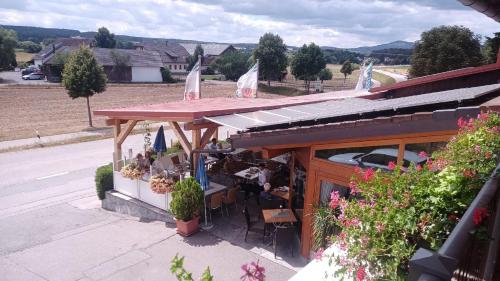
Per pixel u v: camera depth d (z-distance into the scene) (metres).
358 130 6.45
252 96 21.19
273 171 13.03
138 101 48.19
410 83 12.17
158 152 14.09
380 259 2.91
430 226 2.80
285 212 9.58
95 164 20.22
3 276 8.94
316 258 4.19
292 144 7.67
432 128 5.60
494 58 29.88
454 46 36.75
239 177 13.67
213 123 11.56
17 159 21.09
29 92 51.69
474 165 3.47
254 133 7.85
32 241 10.88
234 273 8.53
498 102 5.35
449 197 3.00
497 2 2.80
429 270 1.59
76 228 11.82
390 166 4.14
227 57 87.88
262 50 69.50
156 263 9.22
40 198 15.01
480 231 2.18
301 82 78.12
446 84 11.55
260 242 9.98
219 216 11.70
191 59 113.94
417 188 3.20
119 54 74.75
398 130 5.95
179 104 14.19
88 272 8.97
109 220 12.45
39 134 28.06
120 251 9.95
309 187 8.22
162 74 79.69
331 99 16.38
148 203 12.59
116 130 13.41
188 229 10.46
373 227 3.05
